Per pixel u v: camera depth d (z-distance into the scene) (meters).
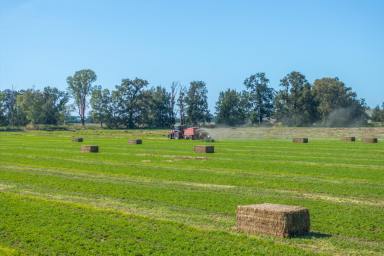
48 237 19.53
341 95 172.38
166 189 31.27
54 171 41.81
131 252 17.58
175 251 17.53
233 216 23.33
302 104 173.62
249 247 17.72
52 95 194.88
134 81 191.38
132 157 54.75
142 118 192.25
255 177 37.34
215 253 17.16
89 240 19.08
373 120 186.62
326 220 22.27
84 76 196.88
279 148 70.81
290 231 19.27
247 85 189.12
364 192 30.28
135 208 25.28
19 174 39.28
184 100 199.50
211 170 42.09
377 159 51.97
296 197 28.62
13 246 18.58
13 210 24.12
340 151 64.06
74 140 93.31
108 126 189.00
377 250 17.80
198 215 23.52
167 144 82.62
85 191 30.84
